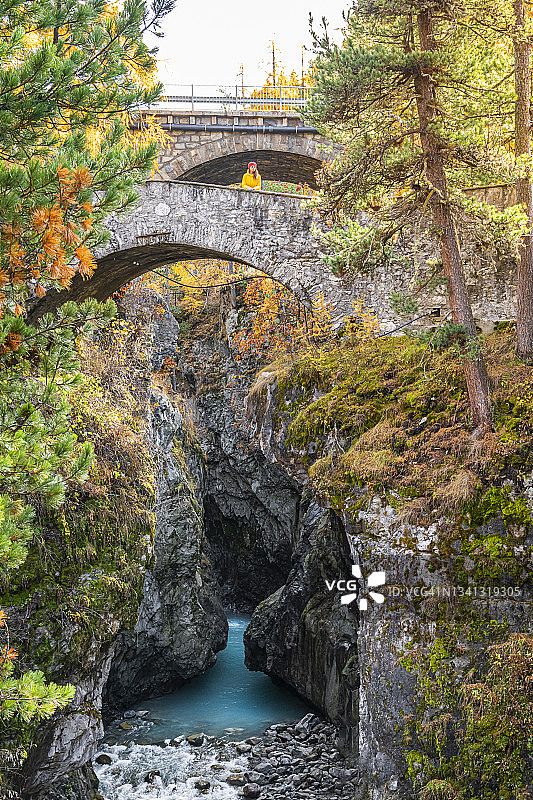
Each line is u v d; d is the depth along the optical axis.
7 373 6.22
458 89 10.91
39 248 5.58
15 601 9.53
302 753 12.73
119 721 14.46
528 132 11.57
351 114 10.93
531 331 11.35
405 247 14.00
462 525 9.74
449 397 10.99
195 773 12.25
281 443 12.62
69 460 6.27
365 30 10.88
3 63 6.34
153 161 6.61
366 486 10.50
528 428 10.02
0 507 5.25
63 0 6.94
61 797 10.14
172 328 22.55
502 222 10.25
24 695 5.36
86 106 6.85
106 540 11.56
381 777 9.63
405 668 9.76
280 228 14.52
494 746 8.95
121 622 11.10
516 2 11.09
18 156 6.26
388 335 13.77
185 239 14.66
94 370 14.52
